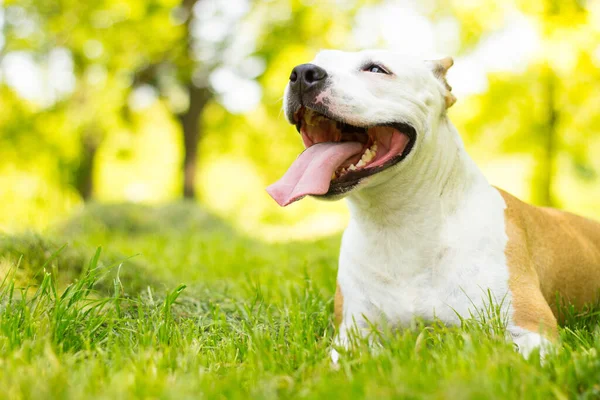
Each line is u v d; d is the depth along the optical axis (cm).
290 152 1900
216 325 334
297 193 293
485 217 324
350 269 338
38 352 257
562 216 395
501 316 303
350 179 302
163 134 2277
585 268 374
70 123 1552
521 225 338
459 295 310
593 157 1595
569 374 222
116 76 1505
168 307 320
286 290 435
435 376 219
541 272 344
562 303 358
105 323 314
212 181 2659
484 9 1266
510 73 1315
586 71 1220
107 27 1409
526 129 1353
